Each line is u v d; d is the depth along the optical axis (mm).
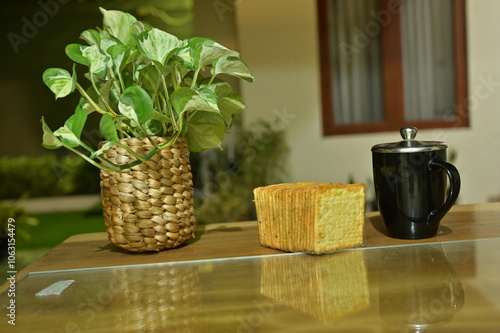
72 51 893
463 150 4109
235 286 718
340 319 572
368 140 4113
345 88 4098
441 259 789
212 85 968
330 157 4105
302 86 4047
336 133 4109
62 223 4602
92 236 1178
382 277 717
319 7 4023
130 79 956
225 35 4156
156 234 935
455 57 4074
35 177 5492
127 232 925
